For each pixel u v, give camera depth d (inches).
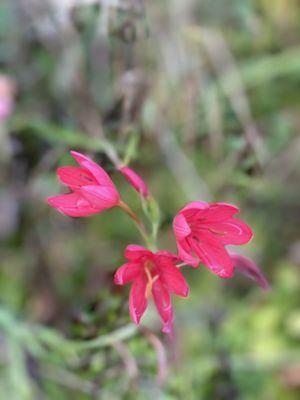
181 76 17.2
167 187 17.6
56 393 15.7
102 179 10.4
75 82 16.8
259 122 18.9
